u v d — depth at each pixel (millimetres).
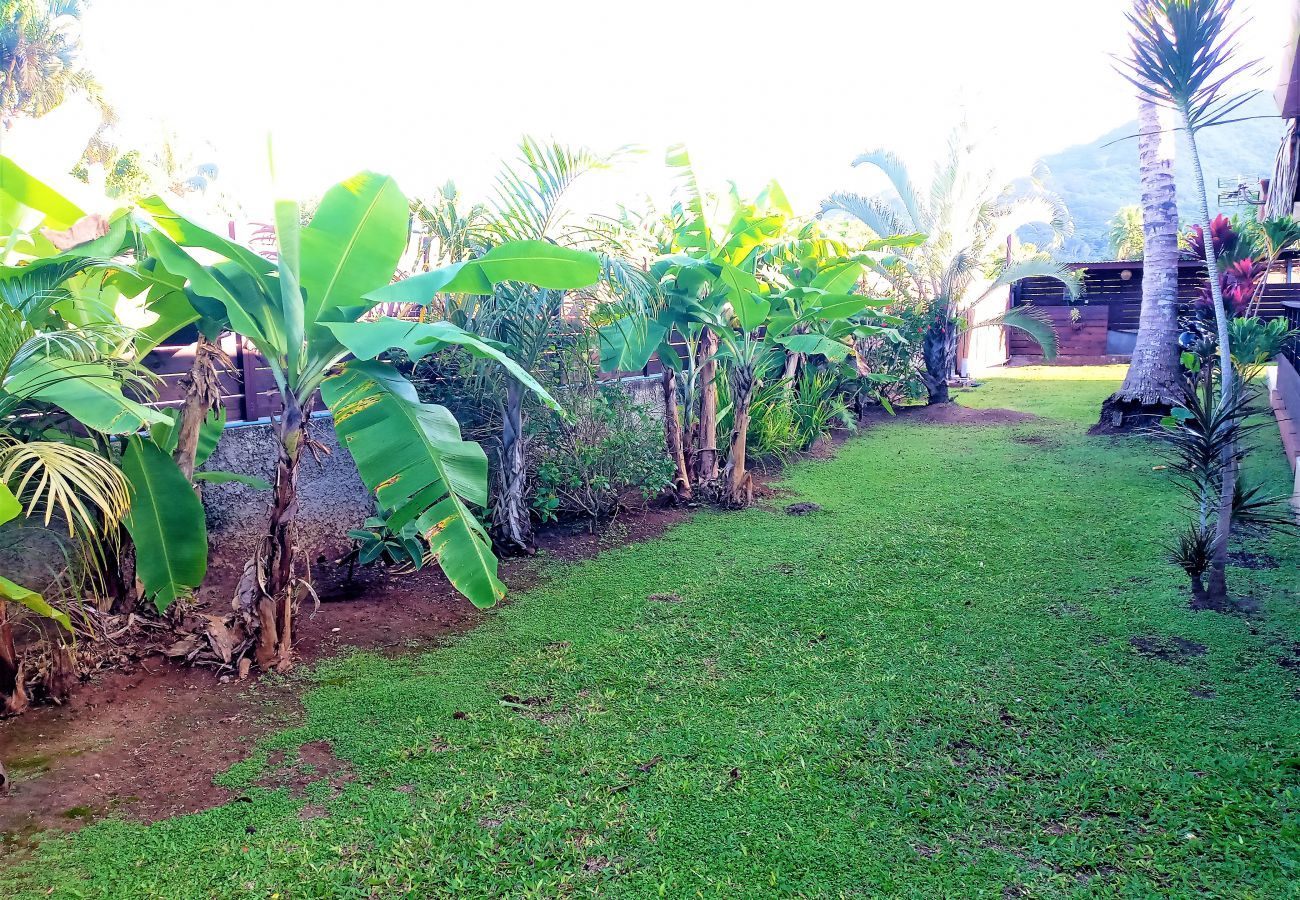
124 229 3902
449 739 3811
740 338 8258
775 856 2949
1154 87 5207
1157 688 4129
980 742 3682
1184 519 7020
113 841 3082
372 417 4184
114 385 3967
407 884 2828
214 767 3594
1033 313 14641
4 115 21984
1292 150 9234
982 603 5344
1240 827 3035
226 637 4566
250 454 5941
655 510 7918
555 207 5992
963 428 12086
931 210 13859
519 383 6316
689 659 4629
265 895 2791
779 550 6590
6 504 3076
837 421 12297
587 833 3098
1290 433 8984
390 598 5613
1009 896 2738
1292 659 4391
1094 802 3219
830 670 4445
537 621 5223
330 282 4203
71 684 4113
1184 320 9891
